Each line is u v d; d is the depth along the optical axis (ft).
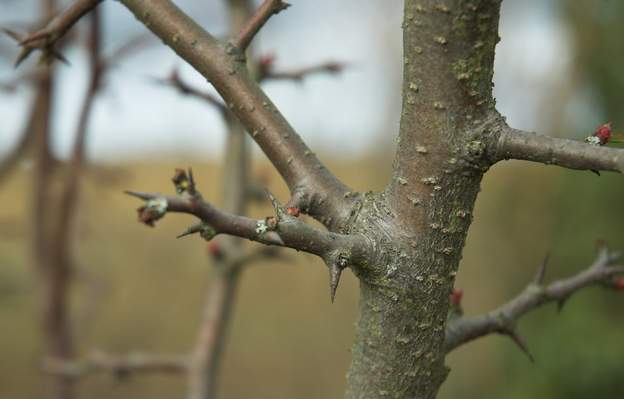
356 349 3.57
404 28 3.22
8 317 18.28
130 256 20.79
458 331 4.28
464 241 3.42
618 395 16.60
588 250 18.01
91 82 8.77
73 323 10.54
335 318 24.99
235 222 2.85
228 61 3.62
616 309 17.20
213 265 8.06
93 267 12.23
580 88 20.72
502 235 25.55
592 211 18.15
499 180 25.79
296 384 23.53
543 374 17.51
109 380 20.11
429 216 3.32
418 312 3.39
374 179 27.91
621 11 18.13
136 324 20.66
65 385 9.62
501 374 20.81
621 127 17.92
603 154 2.87
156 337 20.59
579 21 19.11
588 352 16.79
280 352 24.48
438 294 3.40
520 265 25.14
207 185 26.18
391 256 3.33
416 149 3.28
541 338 17.89
